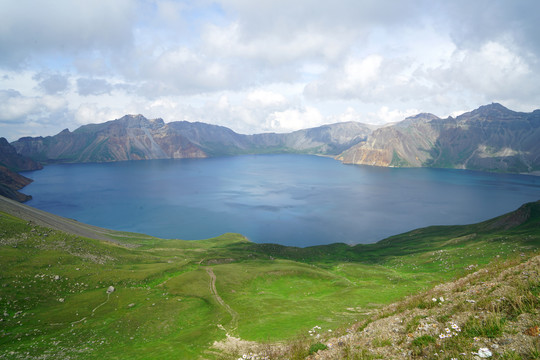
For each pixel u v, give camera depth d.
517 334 10.62
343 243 163.25
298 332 44.91
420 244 142.75
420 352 12.18
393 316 18.97
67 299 67.06
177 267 93.69
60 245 94.44
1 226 92.75
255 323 53.00
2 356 43.06
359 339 16.36
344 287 81.56
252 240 183.75
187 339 48.75
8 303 59.78
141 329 54.75
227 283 82.75
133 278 81.75
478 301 15.03
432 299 18.50
